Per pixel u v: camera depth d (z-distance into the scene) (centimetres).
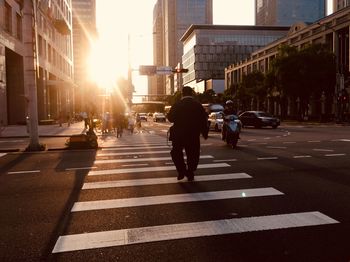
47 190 716
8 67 4953
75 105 10062
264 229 473
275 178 797
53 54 7081
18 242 441
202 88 13700
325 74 4684
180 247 417
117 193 679
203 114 757
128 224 499
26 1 1411
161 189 703
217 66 14175
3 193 696
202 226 486
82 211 565
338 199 617
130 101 4191
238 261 380
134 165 1009
